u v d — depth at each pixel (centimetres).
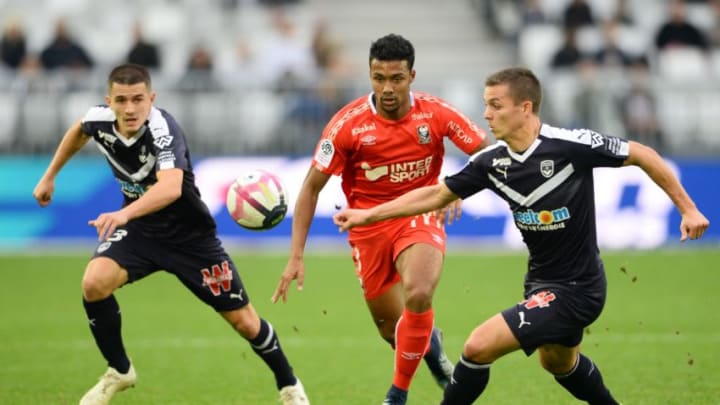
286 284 2547
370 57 2541
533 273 2272
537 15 7362
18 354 3453
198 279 2514
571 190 2188
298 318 4162
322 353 3503
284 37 6788
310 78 6209
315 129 5988
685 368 3156
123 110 2423
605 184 5769
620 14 7288
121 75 2417
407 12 8025
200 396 2850
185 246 2503
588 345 3553
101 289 2439
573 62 6562
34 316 4191
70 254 5681
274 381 3053
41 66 6506
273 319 4138
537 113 2208
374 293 2709
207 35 7350
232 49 7238
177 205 2467
